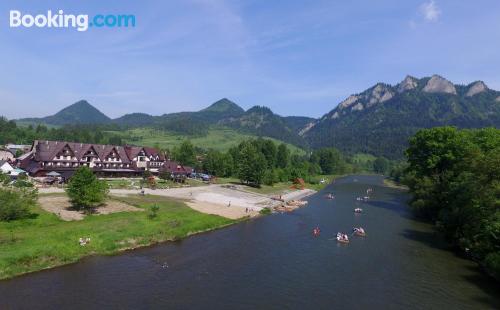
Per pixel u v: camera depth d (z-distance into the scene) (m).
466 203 71.75
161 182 135.50
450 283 54.69
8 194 66.19
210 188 136.62
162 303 44.50
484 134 110.12
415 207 109.38
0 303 41.94
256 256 64.88
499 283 54.75
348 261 63.91
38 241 58.12
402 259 65.62
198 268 57.19
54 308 41.66
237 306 44.84
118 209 83.00
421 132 116.50
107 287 48.16
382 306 46.75
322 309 45.25
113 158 139.38
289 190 165.75
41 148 123.12
